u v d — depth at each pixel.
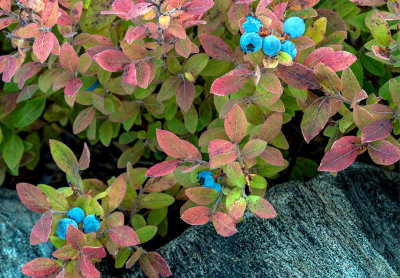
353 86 0.39
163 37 0.41
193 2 0.38
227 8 0.45
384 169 0.47
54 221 0.40
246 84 0.41
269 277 0.41
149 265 0.41
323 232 0.42
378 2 0.41
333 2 0.48
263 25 0.37
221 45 0.43
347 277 0.41
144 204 0.44
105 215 0.41
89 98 0.48
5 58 0.42
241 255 0.42
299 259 0.41
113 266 0.43
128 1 0.39
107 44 0.43
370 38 0.47
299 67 0.38
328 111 0.39
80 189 0.42
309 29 0.42
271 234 0.42
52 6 0.39
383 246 0.42
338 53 0.39
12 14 0.41
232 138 0.38
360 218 0.43
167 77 0.46
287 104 0.44
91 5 0.45
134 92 0.46
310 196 0.44
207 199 0.39
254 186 0.39
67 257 0.38
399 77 0.42
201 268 0.42
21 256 0.46
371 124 0.37
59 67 0.46
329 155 0.38
